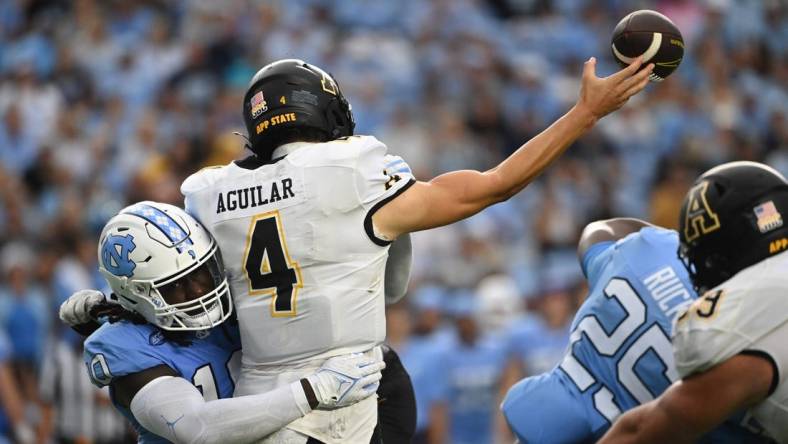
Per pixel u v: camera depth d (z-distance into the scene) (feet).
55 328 118.01
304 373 44.09
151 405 44.32
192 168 156.15
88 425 92.48
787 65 196.95
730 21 198.90
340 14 192.24
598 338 47.96
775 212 40.47
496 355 104.01
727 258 40.91
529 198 151.02
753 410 40.42
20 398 115.03
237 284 45.37
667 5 200.75
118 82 176.35
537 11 198.39
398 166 45.14
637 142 167.22
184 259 44.47
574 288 109.60
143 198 143.43
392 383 50.72
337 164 44.01
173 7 190.49
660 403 40.24
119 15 189.37
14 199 144.05
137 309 45.60
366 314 44.39
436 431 101.40
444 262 134.51
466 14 191.93
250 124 46.14
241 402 43.01
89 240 134.92
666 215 157.07
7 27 191.72
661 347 46.32
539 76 179.73
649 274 47.16
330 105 46.09
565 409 48.11
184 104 168.45
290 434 43.55
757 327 39.22
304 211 43.88
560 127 44.39
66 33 187.52
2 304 122.21
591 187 154.71
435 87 174.09
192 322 45.01
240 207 44.96
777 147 177.78
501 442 102.37
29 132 166.61
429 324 106.52
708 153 166.81
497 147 167.02
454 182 44.45
